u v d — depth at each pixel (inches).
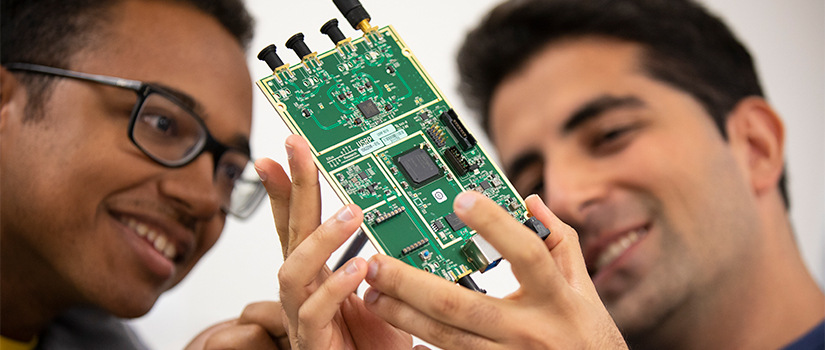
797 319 38.7
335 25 29.6
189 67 36.3
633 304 38.7
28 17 34.5
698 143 38.9
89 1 35.1
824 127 39.7
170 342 37.8
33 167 34.3
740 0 40.3
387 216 27.4
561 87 39.4
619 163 38.9
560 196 39.1
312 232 27.4
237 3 38.4
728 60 39.8
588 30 39.5
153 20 36.0
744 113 39.6
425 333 26.8
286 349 34.3
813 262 39.1
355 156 28.1
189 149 35.9
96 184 34.6
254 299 38.5
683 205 38.7
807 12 40.3
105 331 36.4
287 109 28.3
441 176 28.3
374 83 29.2
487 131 39.9
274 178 27.5
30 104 34.4
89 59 34.8
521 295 26.9
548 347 26.1
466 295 25.9
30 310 35.4
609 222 38.8
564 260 28.3
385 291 26.4
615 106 39.1
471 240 27.0
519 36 39.9
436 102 29.2
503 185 28.5
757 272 38.8
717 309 38.7
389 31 29.9
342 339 28.8
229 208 37.7
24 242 34.7
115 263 35.6
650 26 39.6
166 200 35.9
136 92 34.4
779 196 39.3
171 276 37.1
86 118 34.3
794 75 40.0
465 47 40.1
